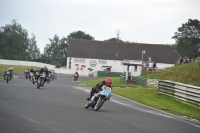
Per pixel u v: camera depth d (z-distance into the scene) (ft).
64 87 117.70
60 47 533.55
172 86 94.89
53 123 39.86
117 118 49.62
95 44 364.38
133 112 60.39
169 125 48.19
